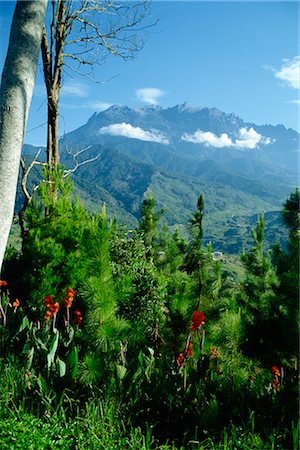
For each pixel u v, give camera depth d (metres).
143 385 4.70
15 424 4.00
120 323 4.93
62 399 4.43
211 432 4.08
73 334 5.60
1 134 4.04
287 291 5.46
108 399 4.44
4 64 4.30
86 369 4.60
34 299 7.02
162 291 7.80
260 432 4.15
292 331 4.94
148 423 4.34
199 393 4.55
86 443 3.93
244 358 5.54
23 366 4.98
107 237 5.00
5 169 4.02
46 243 7.23
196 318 5.11
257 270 7.28
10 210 4.08
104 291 4.83
